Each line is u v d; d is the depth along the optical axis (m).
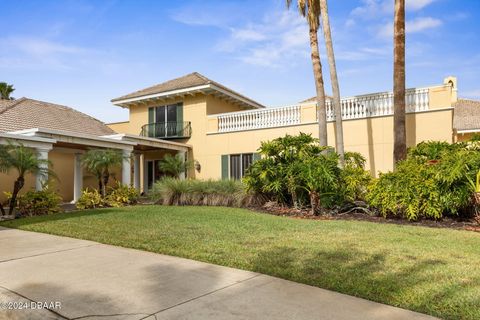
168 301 3.91
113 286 4.38
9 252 6.20
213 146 21.06
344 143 17.02
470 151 10.00
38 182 13.57
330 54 15.58
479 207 9.30
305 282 4.53
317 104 16.23
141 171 24.31
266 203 13.52
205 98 21.58
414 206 9.67
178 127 22.33
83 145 16.84
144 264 5.37
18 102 20.62
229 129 20.53
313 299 3.96
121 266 5.27
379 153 16.17
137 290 4.24
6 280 4.63
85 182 21.14
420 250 6.12
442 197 9.41
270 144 12.82
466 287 4.25
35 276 4.79
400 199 9.91
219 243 6.72
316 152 12.57
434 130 14.93
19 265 5.34
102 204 14.96
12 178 17.12
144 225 8.98
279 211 12.35
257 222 9.48
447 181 9.31
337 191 11.73
